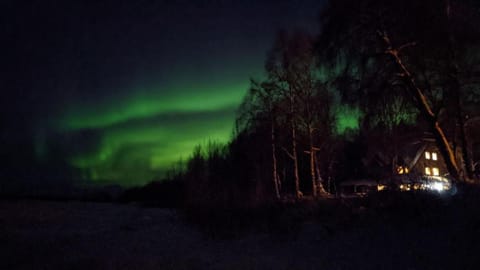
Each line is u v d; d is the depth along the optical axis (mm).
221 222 20047
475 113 20781
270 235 15922
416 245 10953
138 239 19484
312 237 14117
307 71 34250
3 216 36188
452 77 19094
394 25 19844
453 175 18781
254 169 38594
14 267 14297
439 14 18766
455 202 12789
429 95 20422
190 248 16031
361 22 20297
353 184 49750
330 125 34719
